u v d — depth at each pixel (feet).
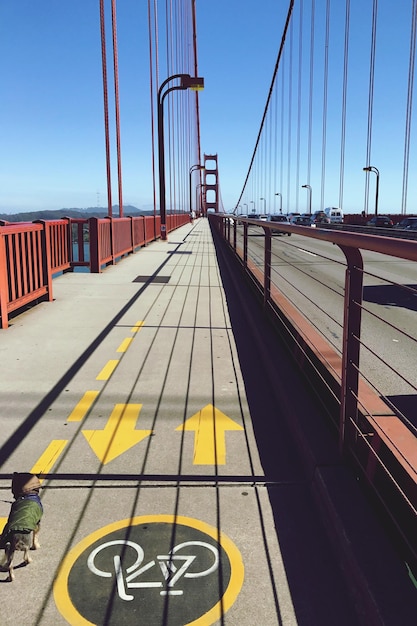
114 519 7.99
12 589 6.53
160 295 28.48
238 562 7.05
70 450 10.23
